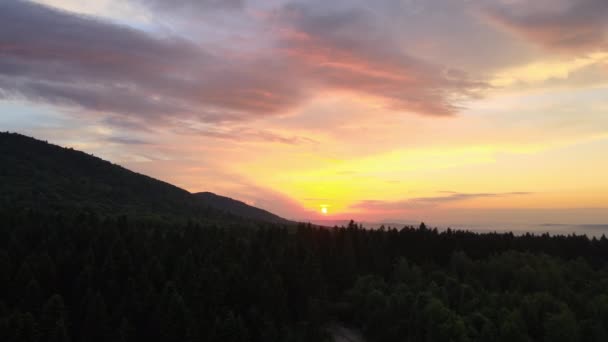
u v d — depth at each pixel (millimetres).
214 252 108250
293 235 151250
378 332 102812
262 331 85375
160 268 94312
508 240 161250
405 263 134625
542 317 97500
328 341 97688
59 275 89125
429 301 101312
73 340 76250
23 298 76938
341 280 130875
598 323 90375
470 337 91062
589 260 150500
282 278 108250
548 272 122375
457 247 155000
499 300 106500
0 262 83750
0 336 66750
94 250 97625
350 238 145500
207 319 85188
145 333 80688
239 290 96000
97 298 76375
